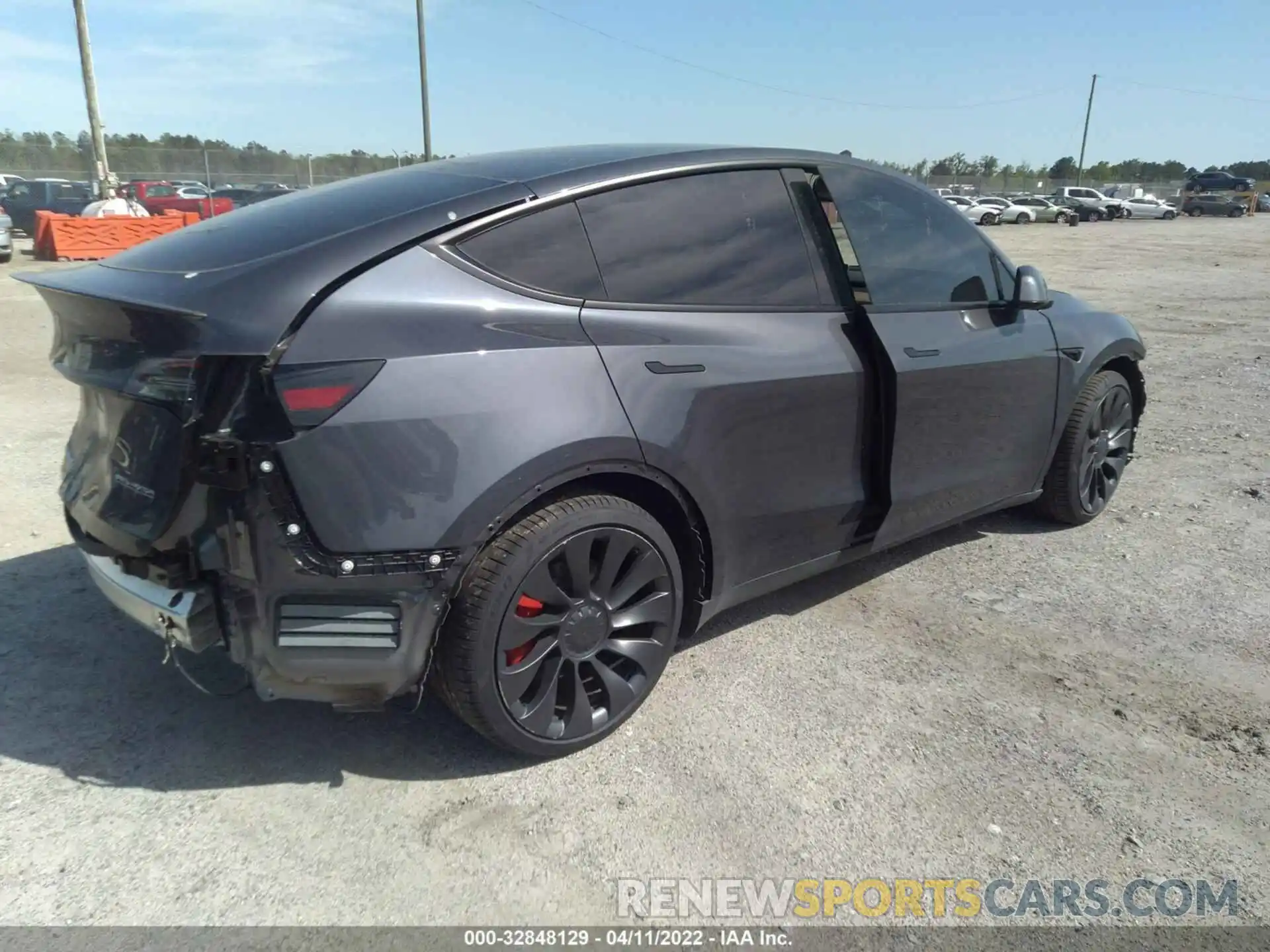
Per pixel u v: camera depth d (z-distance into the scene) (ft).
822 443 11.08
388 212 8.80
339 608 7.98
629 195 9.89
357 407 7.69
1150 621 12.60
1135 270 65.10
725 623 12.48
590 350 8.98
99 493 8.82
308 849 8.16
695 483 9.75
